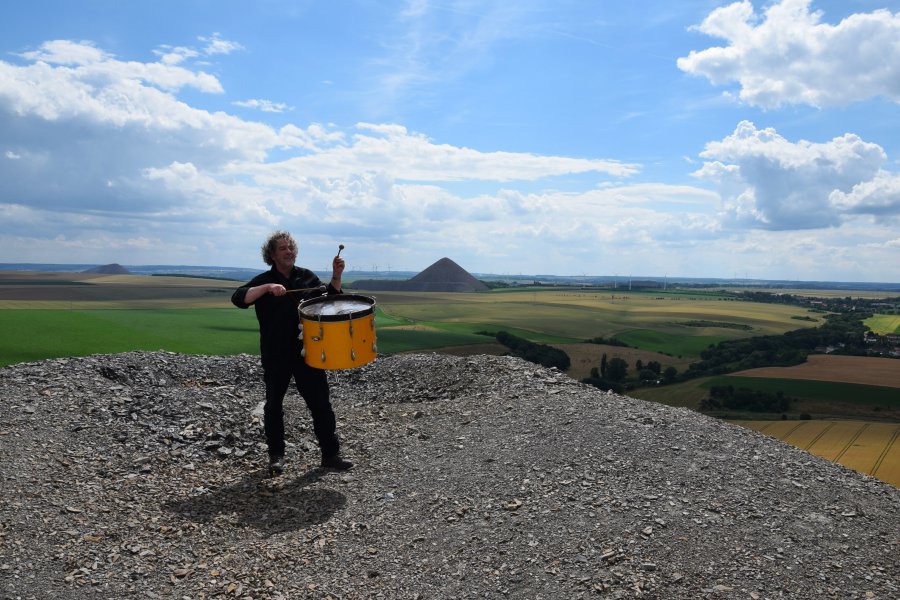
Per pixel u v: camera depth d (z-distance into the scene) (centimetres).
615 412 672
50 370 788
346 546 420
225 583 372
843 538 427
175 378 888
